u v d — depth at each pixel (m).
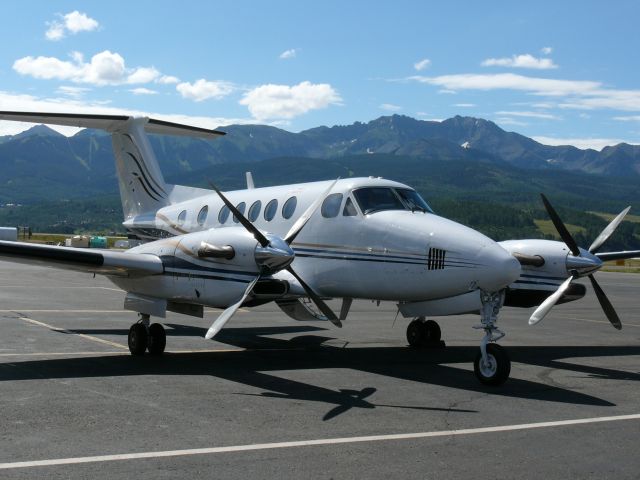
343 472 5.29
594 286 11.18
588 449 6.03
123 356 10.47
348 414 7.13
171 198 15.20
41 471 5.12
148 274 10.08
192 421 6.67
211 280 9.73
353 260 10.65
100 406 7.17
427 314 10.21
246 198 13.07
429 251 9.74
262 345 12.20
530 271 11.30
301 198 11.81
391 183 11.14
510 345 13.17
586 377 9.67
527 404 7.80
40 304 17.62
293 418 6.91
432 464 5.53
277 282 9.88
